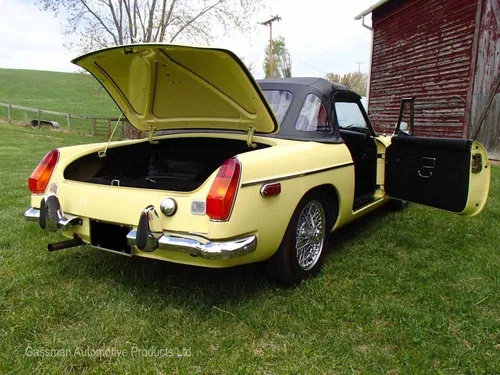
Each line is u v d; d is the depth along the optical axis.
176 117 3.16
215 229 2.09
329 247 3.56
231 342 2.12
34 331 2.16
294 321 2.32
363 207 3.63
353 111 3.83
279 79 3.32
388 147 3.79
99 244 2.54
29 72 51.78
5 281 2.71
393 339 2.16
